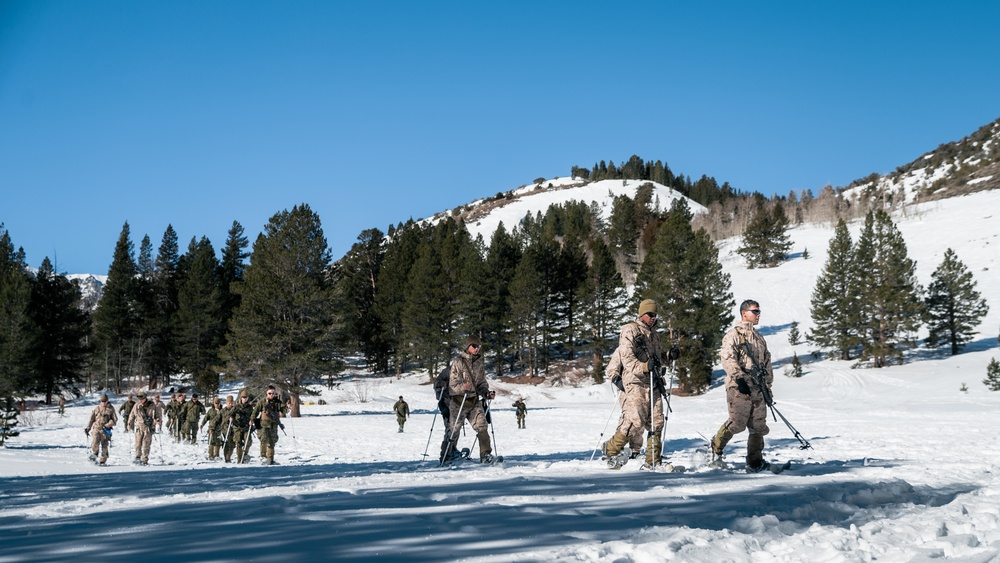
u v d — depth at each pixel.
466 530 3.34
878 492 4.86
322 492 5.00
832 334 63.09
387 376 77.25
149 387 76.31
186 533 3.28
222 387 67.50
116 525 3.55
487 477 5.88
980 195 143.38
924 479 5.72
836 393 48.56
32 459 15.45
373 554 2.81
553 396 61.31
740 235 143.38
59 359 64.94
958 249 97.75
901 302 56.91
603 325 71.56
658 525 3.54
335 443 21.53
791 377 56.97
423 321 71.69
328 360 46.25
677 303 58.19
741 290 94.31
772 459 8.23
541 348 74.38
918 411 29.75
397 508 4.05
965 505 4.34
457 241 97.56
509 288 71.31
